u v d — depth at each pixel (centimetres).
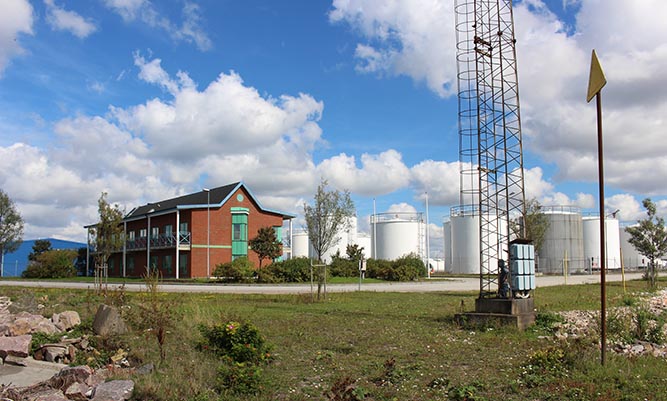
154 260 5784
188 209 5369
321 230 3925
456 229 7188
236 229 5488
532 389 867
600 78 952
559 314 1694
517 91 1684
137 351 1048
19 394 776
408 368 1002
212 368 942
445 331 1439
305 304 2277
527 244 1578
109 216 3019
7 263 8388
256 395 834
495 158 1692
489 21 1734
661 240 3612
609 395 819
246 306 2144
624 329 1357
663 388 857
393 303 2319
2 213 6912
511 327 1457
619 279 5000
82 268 6875
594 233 7975
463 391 829
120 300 1573
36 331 1150
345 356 1115
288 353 1145
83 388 809
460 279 5312
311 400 820
